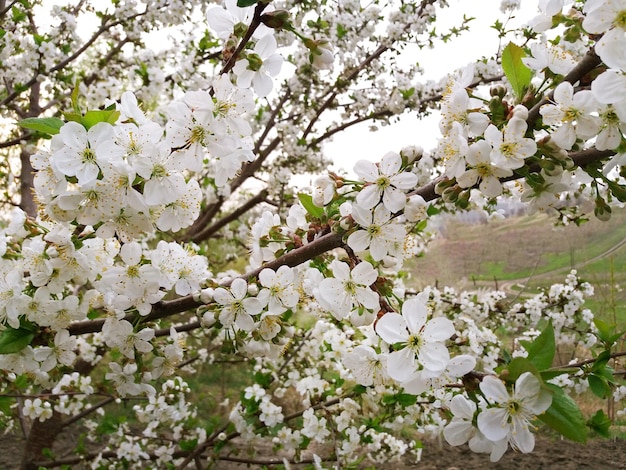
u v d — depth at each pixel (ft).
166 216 0.94
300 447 2.03
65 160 0.81
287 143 3.12
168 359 1.21
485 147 0.74
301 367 2.34
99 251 1.07
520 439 0.66
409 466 3.39
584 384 1.75
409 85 2.84
